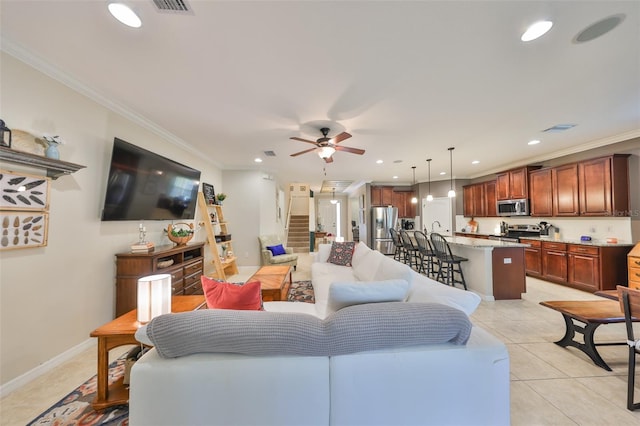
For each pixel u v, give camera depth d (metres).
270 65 2.01
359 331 1.19
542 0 1.42
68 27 1.62
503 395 1.27
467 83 2.29
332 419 1.19
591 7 1.47
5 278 1.79
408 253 5.90
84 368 2.09
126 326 1.71
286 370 1.17
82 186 2.38
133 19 1.53
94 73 2.12
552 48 1.82
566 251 4.31
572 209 4.39
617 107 2.81
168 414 1.14
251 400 1.16
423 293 1.71
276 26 1.60
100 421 1.55
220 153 4.66
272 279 3.27
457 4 1.44
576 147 4.38
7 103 1.81
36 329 1.98
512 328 2.78
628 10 1.48
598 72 2.13
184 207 4.00
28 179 1.90
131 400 1.14
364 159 5.21
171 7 1.44
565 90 2.43
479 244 3.86
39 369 1.99
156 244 3.50
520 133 3.64
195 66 2.03
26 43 1.77
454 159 5.25
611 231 4.10
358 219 9.30
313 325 1.20
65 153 2.21
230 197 5.88
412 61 1.97
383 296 1.48
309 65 2.01
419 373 1.22
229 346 1.15
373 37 1.71
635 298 1.60
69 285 2.25
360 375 1.20
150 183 3.13
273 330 1.16
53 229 2.12
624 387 1.80
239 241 5.88
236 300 1.65
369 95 2.49
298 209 10.44
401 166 5.93
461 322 1.25
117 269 2.75
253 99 2.56
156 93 2.45
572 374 1.96
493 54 1.89
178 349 1.15
